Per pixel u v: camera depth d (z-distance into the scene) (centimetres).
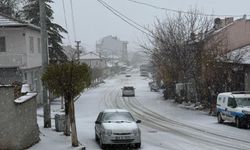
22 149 1666
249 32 4962
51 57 5353
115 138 1961
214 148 1928
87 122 3338
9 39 4172
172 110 4416
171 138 2308
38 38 4797
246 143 2086
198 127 2872
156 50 5612
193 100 5072
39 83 4950
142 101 5791
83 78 1822
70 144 1848
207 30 4922
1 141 1588
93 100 5978
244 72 4059
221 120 3108
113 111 2219
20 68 4059
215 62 4109
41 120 3198
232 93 3039
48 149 1723
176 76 5506
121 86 10212
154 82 8669
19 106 1644
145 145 2066
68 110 1995
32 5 5797
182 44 5053
